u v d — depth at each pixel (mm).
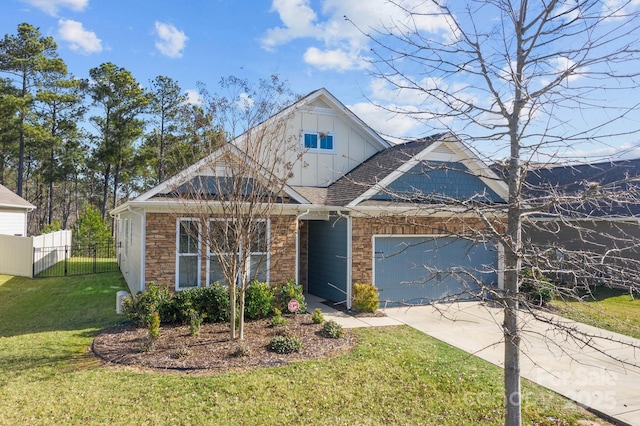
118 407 5551
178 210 10641
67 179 36594
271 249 11383
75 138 36750
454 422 5367
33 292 14422
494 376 6840
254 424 5180
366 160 15250
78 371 6844
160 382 6324
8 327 9781
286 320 10102
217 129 9188
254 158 8648
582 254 3801
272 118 10664
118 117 33781
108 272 19625
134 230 13008
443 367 7184
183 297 9789
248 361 7230
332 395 6000
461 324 10312
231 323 8477
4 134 30906
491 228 4004
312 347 8047
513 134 4035
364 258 12109
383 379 6613
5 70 31438
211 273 11195
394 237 12492
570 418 5551
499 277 13547
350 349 8078
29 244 18078
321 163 14570
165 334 8852
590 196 3580
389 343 8508
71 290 14797
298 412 5500
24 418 5262
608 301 13125
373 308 11430
